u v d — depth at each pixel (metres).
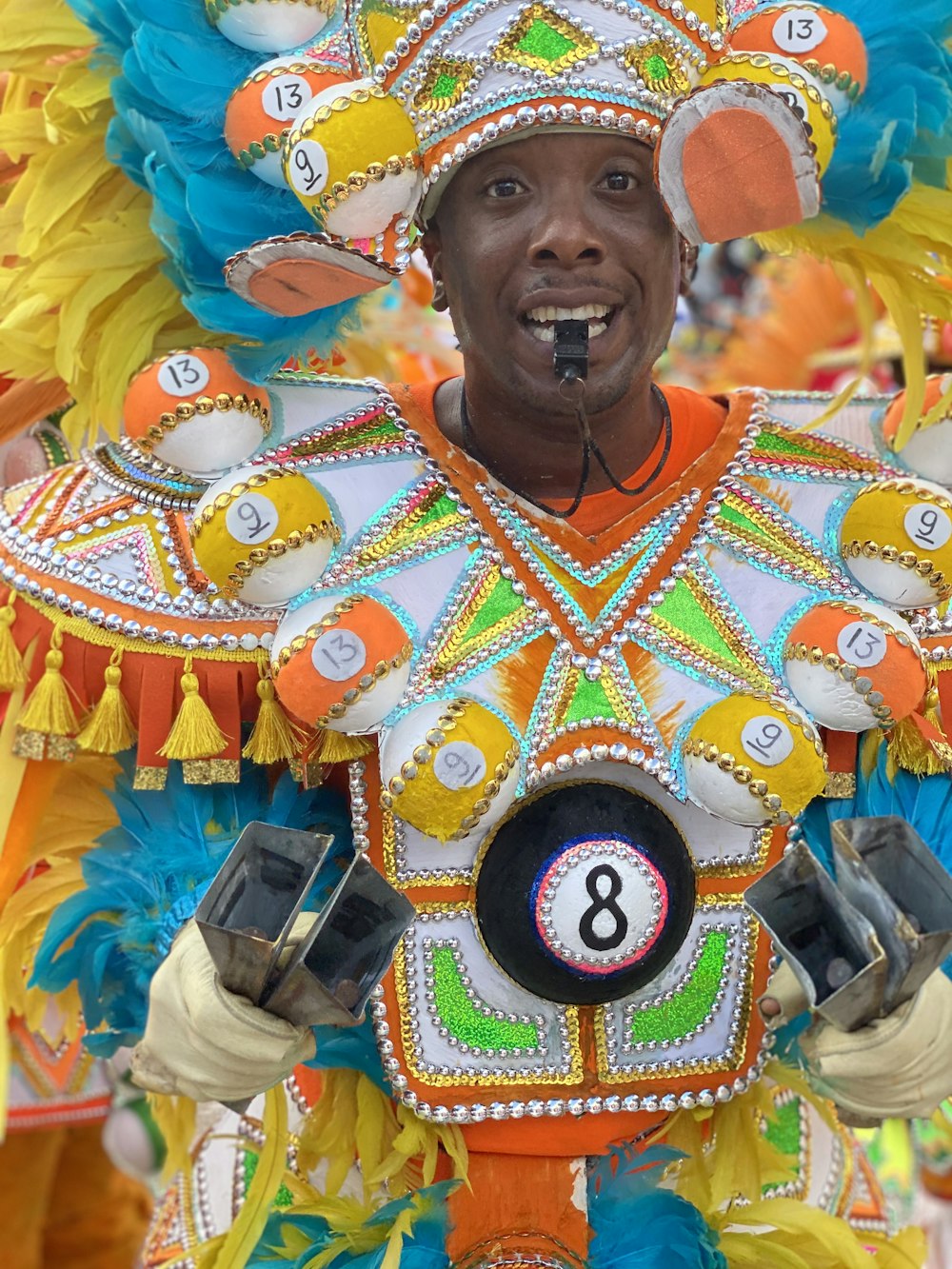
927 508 1.32
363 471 1.36
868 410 1.48
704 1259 1.29
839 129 1.31
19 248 1.33
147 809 1.36
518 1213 1.31
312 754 1.31
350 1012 1.13
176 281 1.35
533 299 1.26
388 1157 1.31
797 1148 1.50
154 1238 1.62
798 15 1.28
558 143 1.25
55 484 1.39
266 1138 1.33
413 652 1.30
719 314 3.34
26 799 1.35
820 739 1.29
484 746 1.23
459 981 1.30
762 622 1.33
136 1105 2.24
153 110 1.32
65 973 1.37
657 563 1.34
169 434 1.31
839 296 2.77
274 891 1.12
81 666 1.31
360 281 1.25
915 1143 2.34
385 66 1.27
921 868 1.14
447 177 1.29
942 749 1.34
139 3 1.30
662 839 1.27
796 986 1.28
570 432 1.34
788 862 1.14
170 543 1.32
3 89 1.49
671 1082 1.32
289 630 1.28
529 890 1.25
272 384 1.40
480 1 1.24
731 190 1.22
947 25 1.34
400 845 1.30
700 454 1.40
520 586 1.33
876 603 1.33
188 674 1.30
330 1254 1.30
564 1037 1.31
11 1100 2.03
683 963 1.33
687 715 1.30
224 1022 1.15
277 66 1.29
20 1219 2.11
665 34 1.25
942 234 1.38
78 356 1.33
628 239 1.27
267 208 1.32
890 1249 1.50
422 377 1.97
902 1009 1.18
